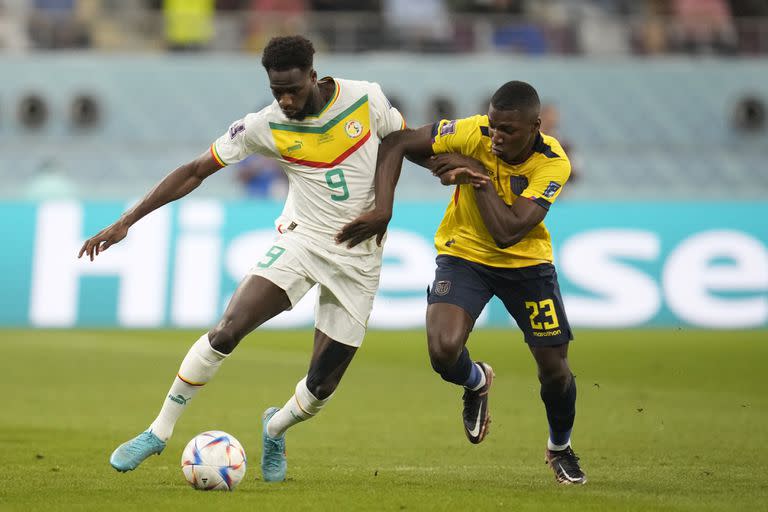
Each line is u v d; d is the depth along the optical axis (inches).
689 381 1652.3
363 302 836.0
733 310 2449.6
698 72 3102.9
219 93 3036.4
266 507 704.4
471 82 3002.0
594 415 1301.7
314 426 1192.8
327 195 824.3
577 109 3063.5
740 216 2472.9
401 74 2987.2
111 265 2386.8
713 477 870.4
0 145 2977.4
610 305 2426.2
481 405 904.9
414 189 2746.1
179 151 2883.9
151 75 3034.0
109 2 3090.6
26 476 840.3
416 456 992.2
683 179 2940.5
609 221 2443.4
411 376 1705.2
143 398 1414.9
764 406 1390.3
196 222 2393.0
